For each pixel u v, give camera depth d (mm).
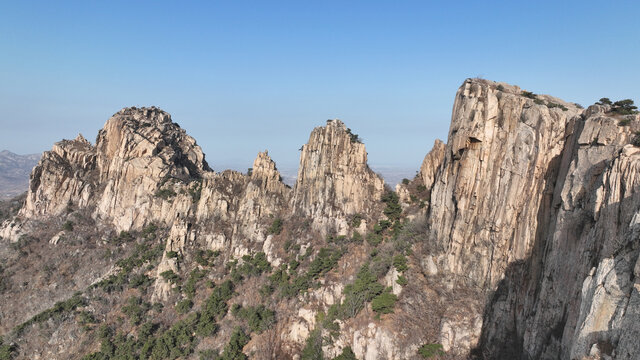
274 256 87250
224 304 81250
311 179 93312
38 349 81812
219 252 94438
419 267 70188
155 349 75625
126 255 103812
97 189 124562
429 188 87312
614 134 43969
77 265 105750
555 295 47438
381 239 81125
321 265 79750
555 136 53844
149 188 115250
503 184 58594
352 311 68500
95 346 79875
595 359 33656
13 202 142500
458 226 64812
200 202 103000
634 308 32125
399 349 59906
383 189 91562
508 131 59406
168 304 85875
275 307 77625
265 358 69188
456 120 68500
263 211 97000
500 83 70000
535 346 49469
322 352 66500
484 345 56875
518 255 55562
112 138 126938
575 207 46250
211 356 72062
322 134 94312
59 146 132125
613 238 39500
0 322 92562
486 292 59125
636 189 37812
